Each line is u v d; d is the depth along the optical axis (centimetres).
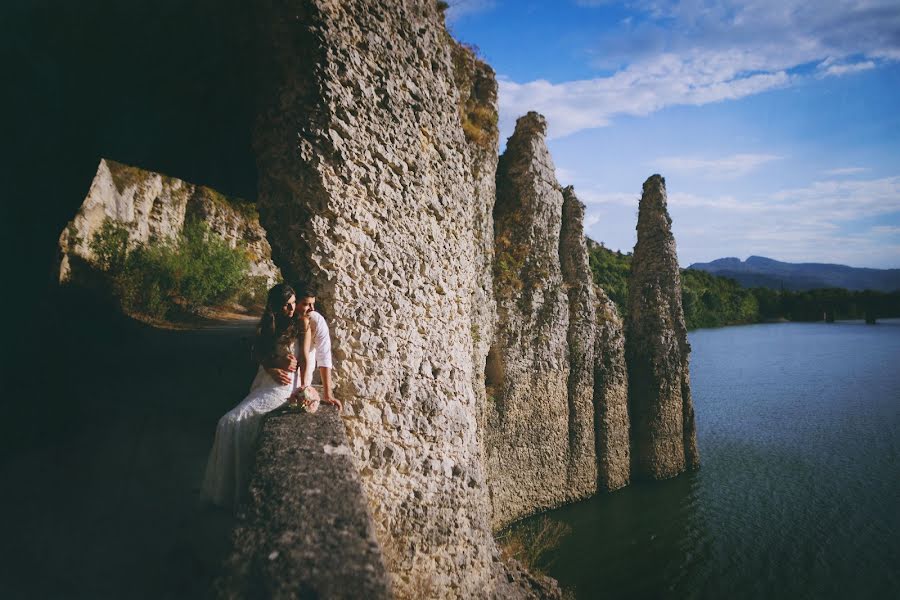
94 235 1958
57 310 1278
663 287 2883
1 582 440
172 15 704
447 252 870
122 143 1055
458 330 900
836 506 2617
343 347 599
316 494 305
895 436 3844
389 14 718
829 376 6481
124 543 513
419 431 718
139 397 975
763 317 16475
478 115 1828
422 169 787
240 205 3388
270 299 482
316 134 596
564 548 2006
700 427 4144
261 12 625
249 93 797
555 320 2209
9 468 660
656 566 2039
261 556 251
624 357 2727
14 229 940
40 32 750
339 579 237
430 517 710
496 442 2011
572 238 2527
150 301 2019
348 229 623
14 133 838
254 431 437
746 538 2281
